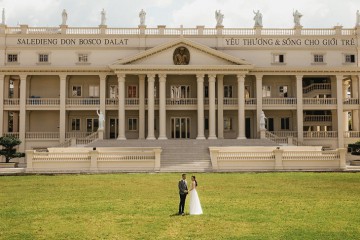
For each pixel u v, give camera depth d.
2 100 59.34
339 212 20.66
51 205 22.95
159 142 54.62
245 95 63.41
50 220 19.27
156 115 62.38
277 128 63.81
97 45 62.03
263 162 43.09
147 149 49.16
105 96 60.75
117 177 36.56
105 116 61.19
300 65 62.56
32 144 59.50
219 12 62.53
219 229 17.45
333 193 26.64
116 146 54.03
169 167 43.31
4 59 61.41
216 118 61.53
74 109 60.28
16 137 58.88
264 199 24.53
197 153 48.00
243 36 62.31
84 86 63.09
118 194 26.70
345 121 71.44
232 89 63.47
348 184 31.05
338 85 61.06
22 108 59.56
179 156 46.69
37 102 60.22
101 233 16.94
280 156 42.91
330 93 63.44
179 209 20.42
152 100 58.34
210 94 58.72
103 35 61.91
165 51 58.94
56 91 62.62
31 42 61.81
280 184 31.17
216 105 61.12
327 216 19.77
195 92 62.81
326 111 64.69
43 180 34.56
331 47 62.88
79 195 26.34
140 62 58.78
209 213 20.59
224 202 23.58
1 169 42.09
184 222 18.72
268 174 38.59
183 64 58.78
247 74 60.38
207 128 62.53
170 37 62.12
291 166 43.00
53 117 62.56
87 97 62.84
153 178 35.59
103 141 54.53
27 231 17.34
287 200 24.12
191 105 60.41
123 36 62.06
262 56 62.47
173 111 62.78
